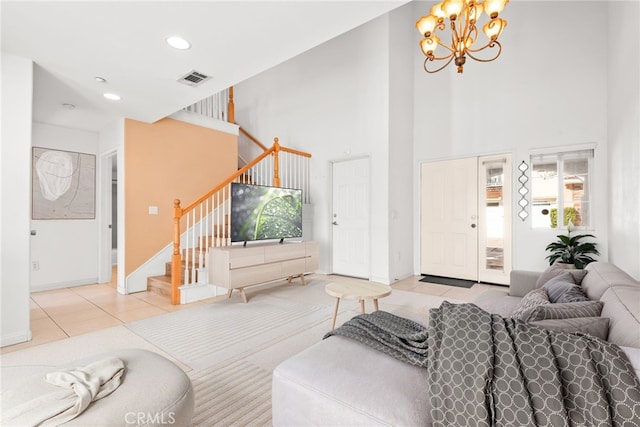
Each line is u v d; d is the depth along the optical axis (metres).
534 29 4.21
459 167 4.80
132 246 4.06
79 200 4.54
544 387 0.87
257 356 2.22
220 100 5.33
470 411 0.91
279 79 6.00
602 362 0.87
